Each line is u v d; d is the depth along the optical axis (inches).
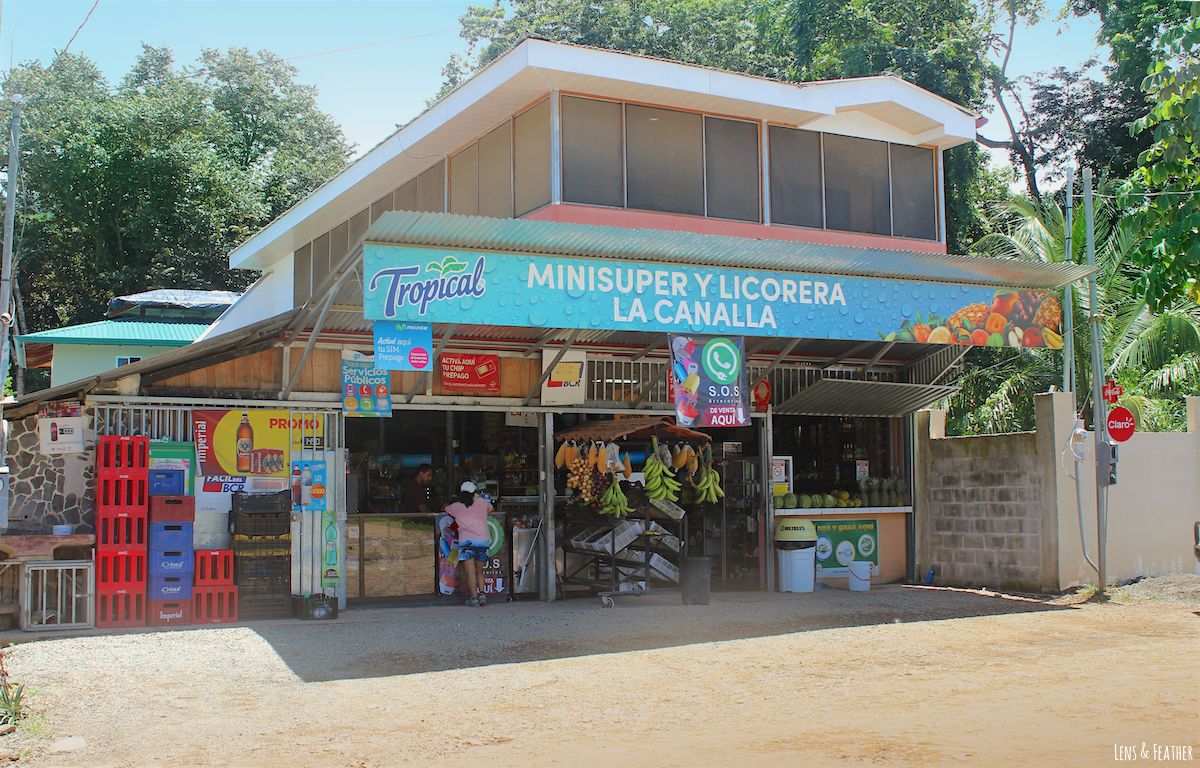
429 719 257.0
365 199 655.1
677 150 495.8
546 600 482.0
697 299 415.2
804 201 529.7
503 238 373.4
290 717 260.5
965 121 561.0
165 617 398.6
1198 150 375.2
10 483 400.8
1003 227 927.7
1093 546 515.5
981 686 285.6
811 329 438.3
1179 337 693.3
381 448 540.7
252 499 417.7
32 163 1311.5
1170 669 307.0
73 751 229.9
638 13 1099.3
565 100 467.8
